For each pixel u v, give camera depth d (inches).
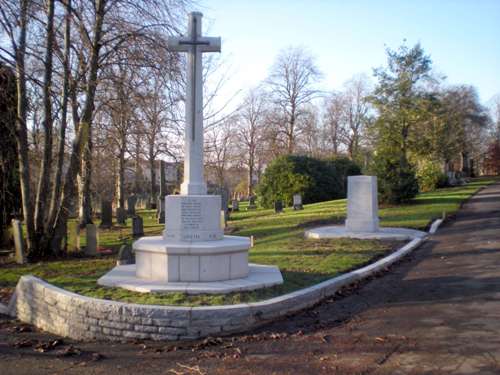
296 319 299.4
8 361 253.8
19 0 554.9
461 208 975.0
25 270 523.8
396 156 1053.8
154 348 266.1
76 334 306.5
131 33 607.8
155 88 663.8
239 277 357.4
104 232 978.1
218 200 375.9
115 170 1311.5
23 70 573.9
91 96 635.5
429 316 286.7
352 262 450.9
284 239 651.5
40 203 623.2
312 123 2274.9
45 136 622.5
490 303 306.5
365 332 264.5
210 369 225.8
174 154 1053.8
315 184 1342.3
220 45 388.5
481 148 3351.4
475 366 207.2
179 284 334.0
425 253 523.8
